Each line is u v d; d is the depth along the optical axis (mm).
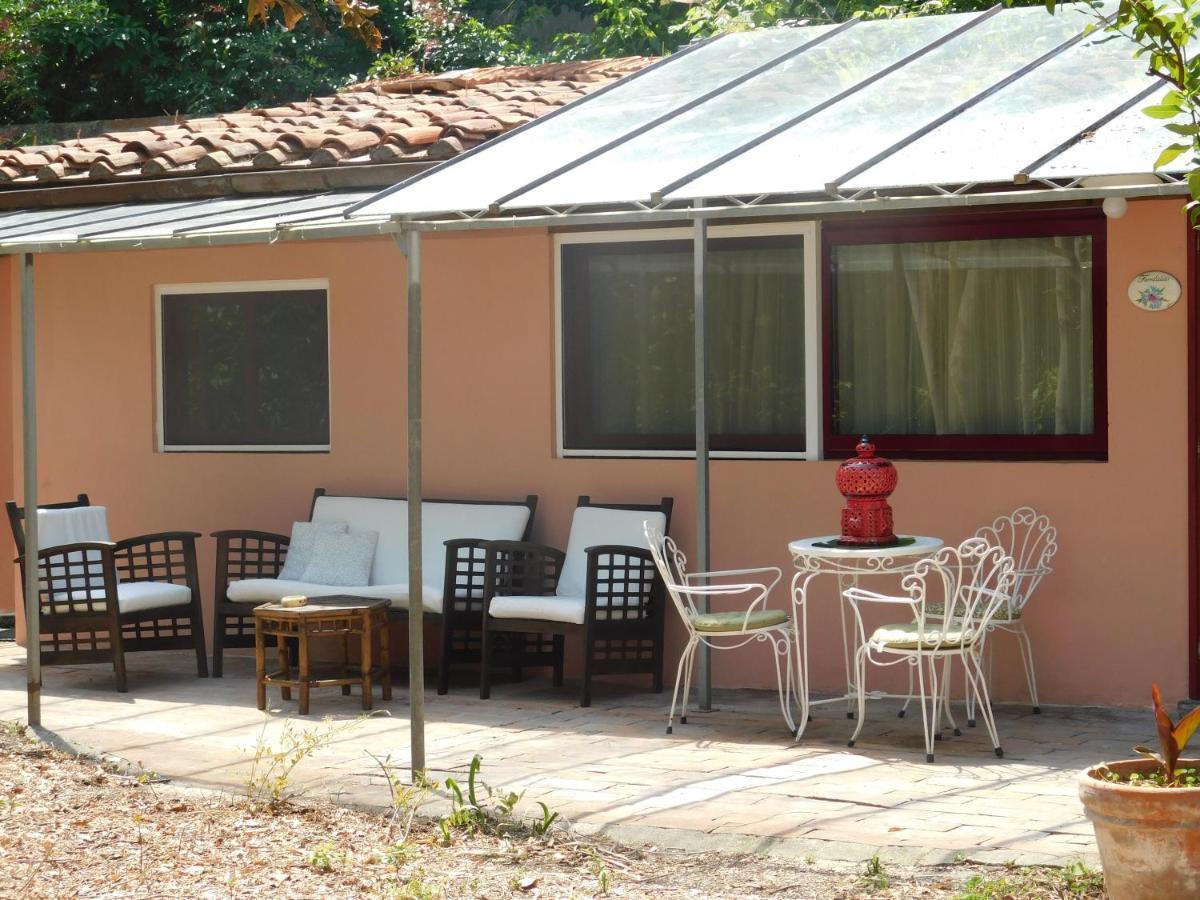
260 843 5445
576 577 8383
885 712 7531
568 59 22422
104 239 7016
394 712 7758
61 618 8352
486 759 6570
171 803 5984
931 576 7848
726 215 6172
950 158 5984
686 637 8398
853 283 8211
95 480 10039
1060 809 5535
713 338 8539
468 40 22938
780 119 7086
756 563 8227
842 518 7039
